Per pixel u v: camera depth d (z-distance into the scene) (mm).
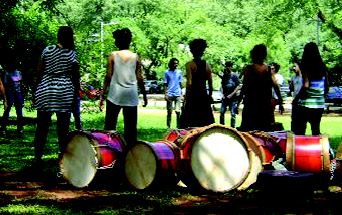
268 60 47062
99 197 6422
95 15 55188
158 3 42188
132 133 8148
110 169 6938
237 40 40875
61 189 6949
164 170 6699
